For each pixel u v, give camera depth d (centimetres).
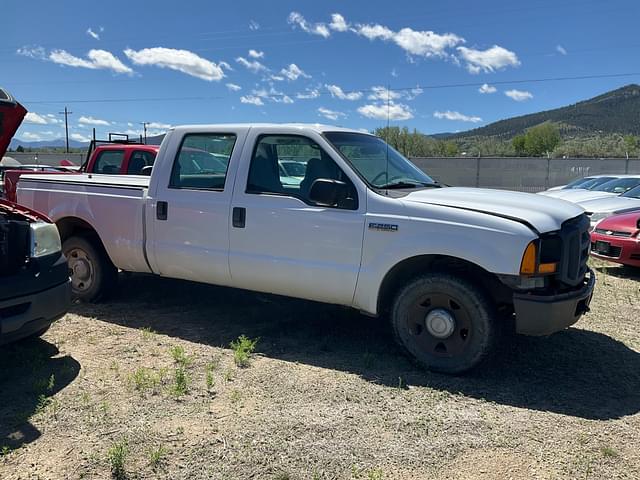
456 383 407
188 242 518
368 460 302
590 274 462
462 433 333
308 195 465
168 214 526
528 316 393
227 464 295
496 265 393
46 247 416
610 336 521
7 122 437
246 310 579
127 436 319
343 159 455
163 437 320
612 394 394
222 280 509
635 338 516
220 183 509
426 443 321
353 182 447
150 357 443
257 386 392
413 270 450
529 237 387
